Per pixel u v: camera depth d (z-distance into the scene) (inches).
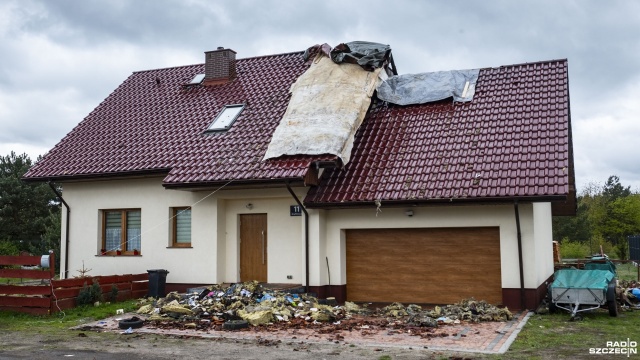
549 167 579.8
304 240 660.7
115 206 775.1
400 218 640.4
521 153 611.2
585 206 2220.7
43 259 595.5
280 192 684.1
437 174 621.0
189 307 565.0
